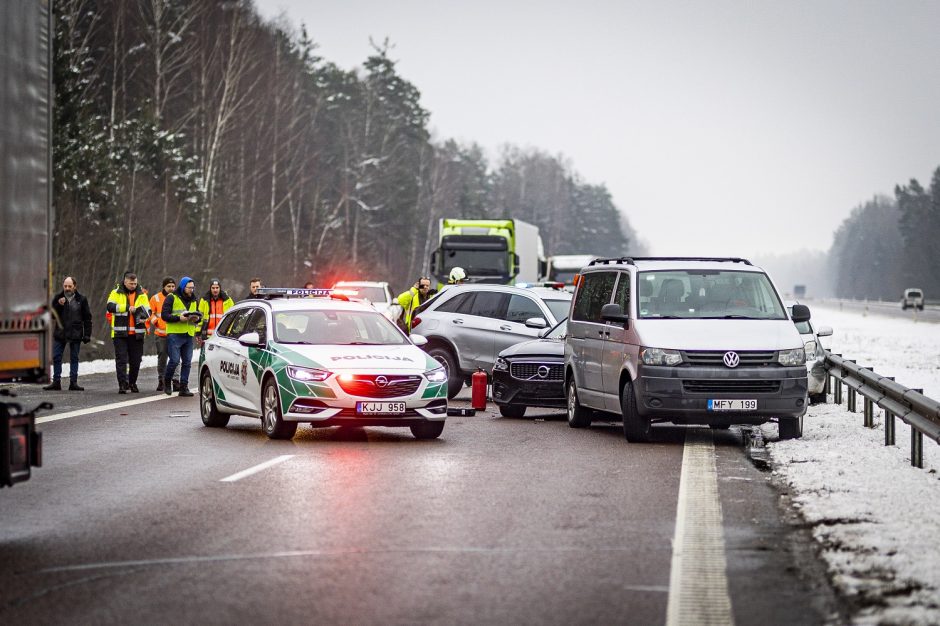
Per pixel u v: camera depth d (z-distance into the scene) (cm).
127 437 3875
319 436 3953
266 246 16812
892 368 8269
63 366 7538
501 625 1638
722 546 2164
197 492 2741
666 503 2633
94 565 1991
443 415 3828
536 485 2891
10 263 2183
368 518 2422
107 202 12025
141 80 15650
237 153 17150
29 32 2255
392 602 1753
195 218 14000
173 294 5569
